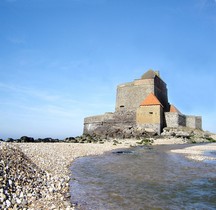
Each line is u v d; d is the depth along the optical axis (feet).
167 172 64.18
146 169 68.80
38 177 46.55
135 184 50.47
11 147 60.39
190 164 78.64
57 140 190.70
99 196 41.42
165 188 47.47
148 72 287.07
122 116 261.85
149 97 256.73
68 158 84.89
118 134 239.50
